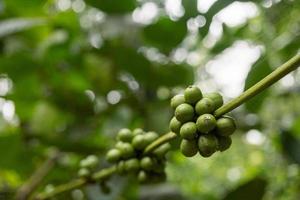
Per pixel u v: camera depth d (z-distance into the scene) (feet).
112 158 1.64
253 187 2.24
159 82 2.91
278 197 2.72
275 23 2.59
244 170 3.99
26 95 2.90
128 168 1.62
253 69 2.13
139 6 2.75
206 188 4.45
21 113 2.86
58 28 2.93
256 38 2.69
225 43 2.73
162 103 2.89
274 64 2.44
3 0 2.83
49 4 3.05
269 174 2.82
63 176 2.51
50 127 2.81
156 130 2.74
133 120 2.82
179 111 1.22
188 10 2.03
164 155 1.60
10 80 2.98
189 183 4.42
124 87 2.92
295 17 2.56
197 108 1.21
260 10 2.53
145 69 2.88
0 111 2.96
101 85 2.95
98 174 1.78
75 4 3.20
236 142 3.82
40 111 2.85
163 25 2.72
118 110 2.82
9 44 2.91
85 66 2.93
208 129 1.19
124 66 2.90
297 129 2.76
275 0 2.41
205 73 3.10
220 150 1.24
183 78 2.93
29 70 2.85
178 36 2.73
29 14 2.92
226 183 4.39
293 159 2.39
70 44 2.89
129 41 2.84
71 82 2.95
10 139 2.53
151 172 1.63
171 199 2.67
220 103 1.22
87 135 2.73
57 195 2.08
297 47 2.43
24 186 2.39
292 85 2.90
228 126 1.19
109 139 2.66
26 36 2.93
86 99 2.86
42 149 2.62
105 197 2.19
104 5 2.75
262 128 2.77
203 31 2.02
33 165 2.67
